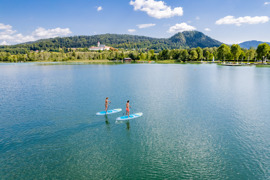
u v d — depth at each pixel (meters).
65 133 26.84
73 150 22.27
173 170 18.45
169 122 30.59
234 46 160.12
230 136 25.48
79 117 33.16
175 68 144.00
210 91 54.62
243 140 24.31
